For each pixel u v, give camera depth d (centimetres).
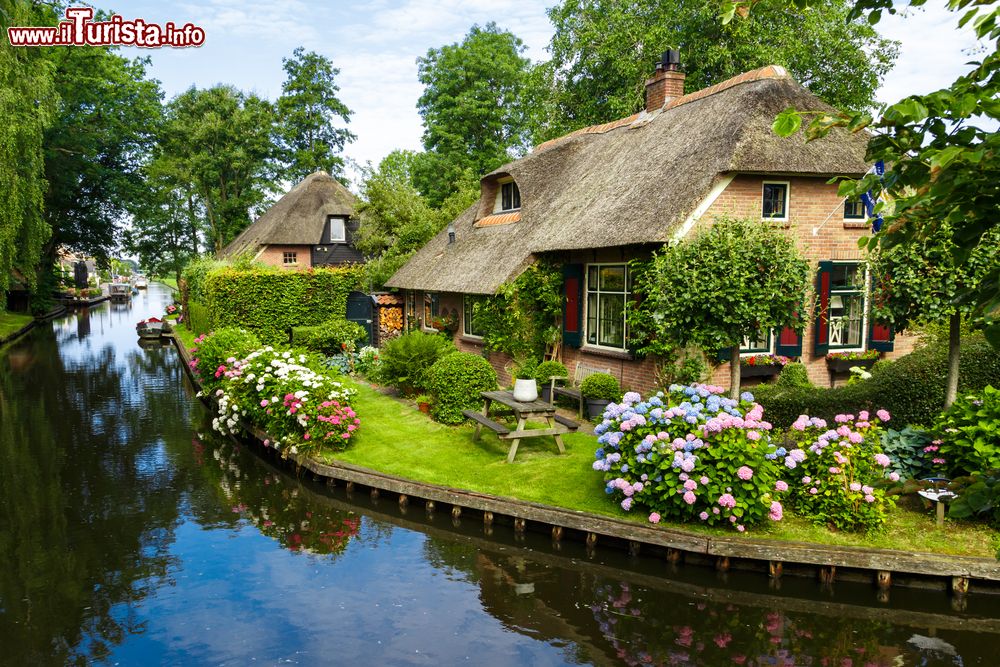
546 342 1362
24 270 2712
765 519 708
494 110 3603
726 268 826
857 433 690
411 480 892
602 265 1227
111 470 1112
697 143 1205
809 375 1180
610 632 600
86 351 2630
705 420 708
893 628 601
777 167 1080
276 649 577
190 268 3062
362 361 1723
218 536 834
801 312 886
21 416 1512
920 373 884
